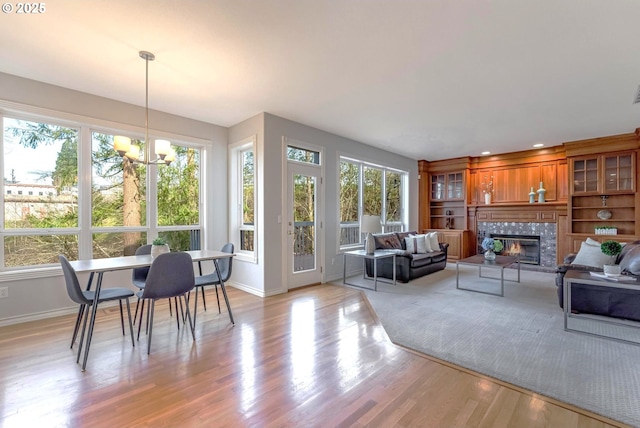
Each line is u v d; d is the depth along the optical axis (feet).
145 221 13.52
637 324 10.01
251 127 14.60
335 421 5.46
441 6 6.71
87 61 9.26
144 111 13.25
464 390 6.45
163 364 7.52
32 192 10.90
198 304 12.59
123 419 5.51
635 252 11.25
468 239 24.06
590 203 19.58
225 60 9.18
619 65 9.41
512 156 22.59
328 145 17.17
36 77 10.37
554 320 10.66
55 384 6.61
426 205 25.96
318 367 7.41
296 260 15.51
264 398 6.16
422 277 17.98
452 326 10.07
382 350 8.34
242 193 16.10
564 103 12.65
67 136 11.59
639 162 17.52
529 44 8.25
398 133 17.40
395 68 9.64
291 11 6.91
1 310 10.07
